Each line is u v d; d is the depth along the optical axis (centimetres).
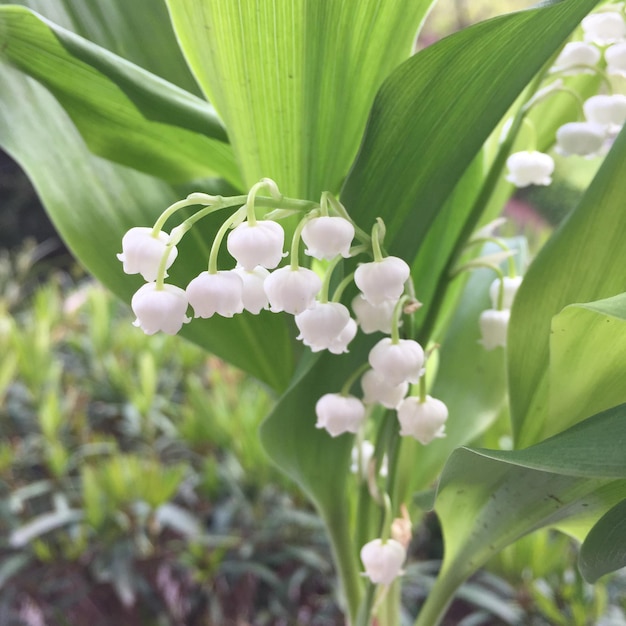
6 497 37
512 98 11
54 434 37
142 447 42
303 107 12
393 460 14
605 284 12
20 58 13
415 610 33
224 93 12
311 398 13
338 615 34
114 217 15
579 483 12
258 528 35
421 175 11
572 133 13
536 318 13
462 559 14
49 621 36
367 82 12
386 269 10
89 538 34
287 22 11
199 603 36
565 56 13
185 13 12
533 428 13
